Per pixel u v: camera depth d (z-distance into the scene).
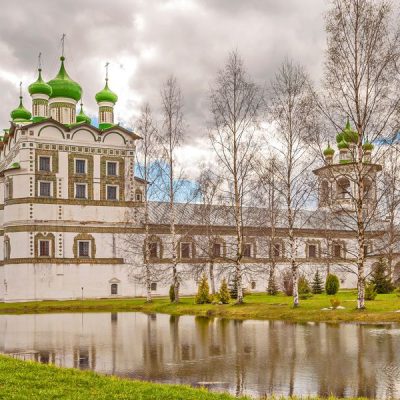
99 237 65.88
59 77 72.38
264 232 72.25
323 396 15.30
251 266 70.88
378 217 56.53
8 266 63.56
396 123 33.72
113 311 50.12
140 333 30.53
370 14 33.53
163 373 18.70
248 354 22.30
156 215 68.94
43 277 63.12
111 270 65.94
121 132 67.88
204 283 50.41
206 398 13.62
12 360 18.52
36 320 41.09
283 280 64.25
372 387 16.14
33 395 13.45
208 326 33.50
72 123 72.38
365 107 33.91
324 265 74.88
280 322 34.50
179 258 68.69
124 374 18.61
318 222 72.81
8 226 64.06
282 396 14.88
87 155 66.19
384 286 55.84
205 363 20.48
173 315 43.44
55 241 63.94
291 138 40.22
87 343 26.72
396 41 33.28
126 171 67.88
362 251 35.72
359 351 22.17
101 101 76.31
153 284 67.81
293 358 21.08
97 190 66.31
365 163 35.84
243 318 38.19
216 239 65.31
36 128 64.12
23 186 63.38
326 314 35.28
